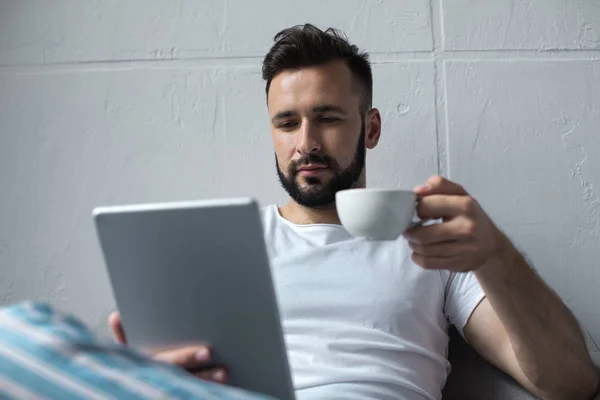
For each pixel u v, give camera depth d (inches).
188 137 68.8
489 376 55.9
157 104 68.9
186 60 68.9
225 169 68.6
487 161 67.8
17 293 68.1
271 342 35.6
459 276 57.8
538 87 68.1
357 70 61.4
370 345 52.6
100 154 68.8
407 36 68.6
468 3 68.7
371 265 55.9
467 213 38.1
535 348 47.7
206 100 68.8
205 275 35.8
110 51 69.0
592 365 51.6
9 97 68.9
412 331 54.3
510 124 67.9
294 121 59.9
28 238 68.4
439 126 68.1
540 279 47.9
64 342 23.1
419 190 39.8
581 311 66.6
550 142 67.7
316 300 54.3
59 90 68.9
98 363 22.8
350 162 59.9
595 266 66.8
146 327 39.1
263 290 34.7
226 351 37.2
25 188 68.7
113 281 38.7
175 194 68.5
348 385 50.9
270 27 68.8
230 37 68.8
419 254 40.0
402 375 52.5
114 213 36.9
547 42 68.4
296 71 59.4
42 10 69.1
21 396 22.0
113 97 68.9
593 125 67.7
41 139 68.9
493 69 68.2
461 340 58.5
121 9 69.0
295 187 59.7
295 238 59.7
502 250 42.2
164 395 22.5
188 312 37.2
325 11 68.8
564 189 67.4
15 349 22.8
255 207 33.5
